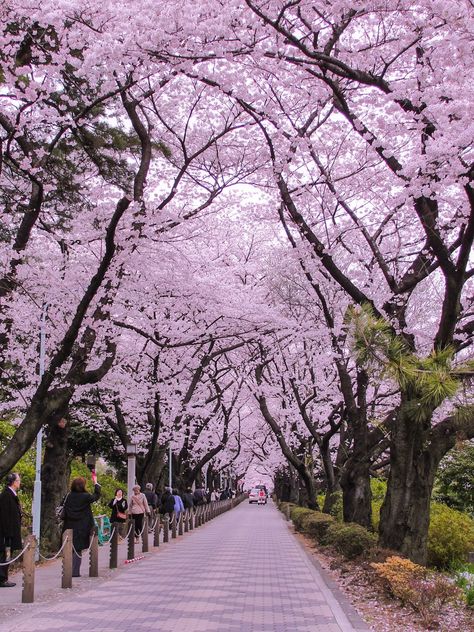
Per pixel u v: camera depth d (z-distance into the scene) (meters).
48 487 15.88
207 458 31.81
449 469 20.94
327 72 10.99
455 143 9.08
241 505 74.50
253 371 27.34
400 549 10.95
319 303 19.88
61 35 10.38
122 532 17.02
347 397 15.45
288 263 19.14
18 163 11.40
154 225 13.43
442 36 9.95
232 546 19.09
